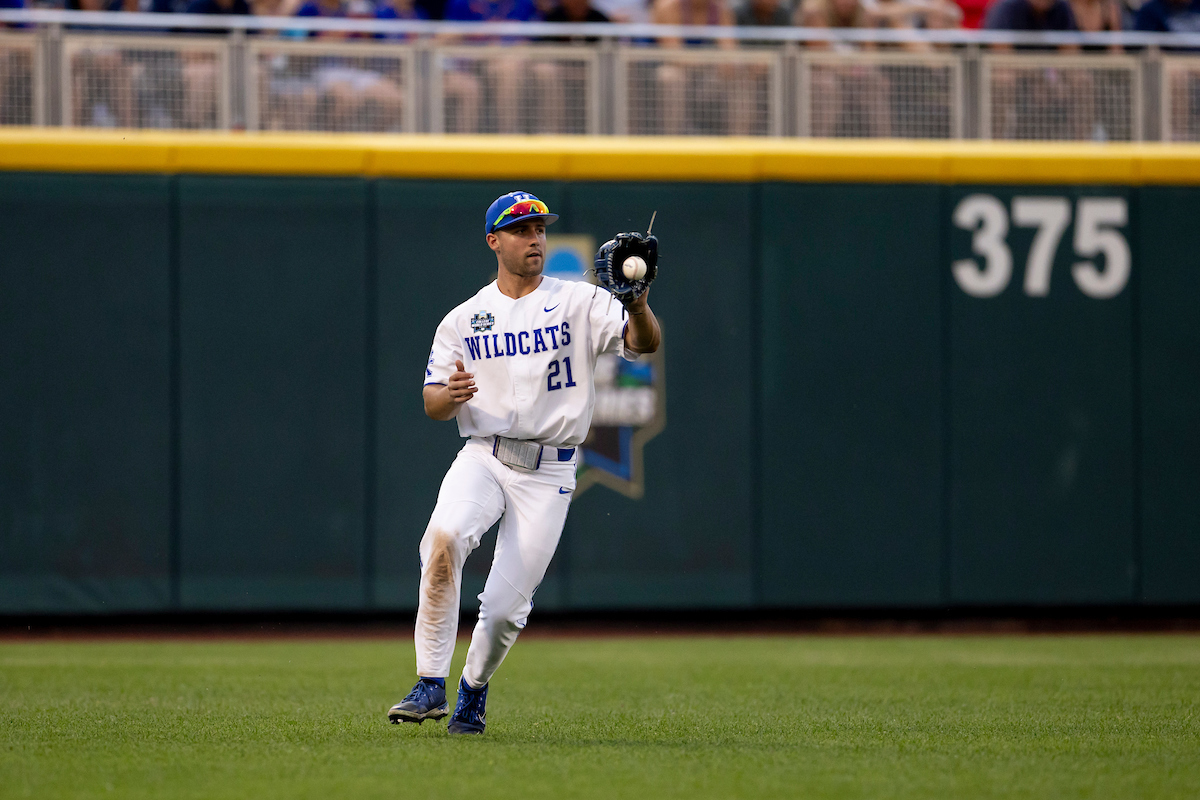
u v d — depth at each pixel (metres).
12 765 14.49
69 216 34.38
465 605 34.38
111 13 35.94
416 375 35.28
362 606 35.00
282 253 34.97
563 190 35.47
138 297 34.62
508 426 16.14
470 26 35.47
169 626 35.09
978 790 13.28
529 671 27.14
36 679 25.11
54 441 34.31
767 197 36.00
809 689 23.80
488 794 12.80
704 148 35.84
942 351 36.31
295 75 35.28
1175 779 13.98
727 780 13.71
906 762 15.01
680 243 35.81
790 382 36.03
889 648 31.97
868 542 36.06
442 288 35.38
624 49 36.00
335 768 14.26
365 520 35.09
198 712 19.69
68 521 34.31
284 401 34.94
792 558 35.94
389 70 35.59
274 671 26.69
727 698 22.34
